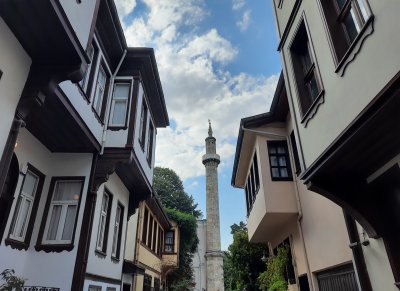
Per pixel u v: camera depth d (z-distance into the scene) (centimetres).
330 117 438
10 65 434
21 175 655
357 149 381
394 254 412
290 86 606
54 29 438
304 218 764
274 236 1091
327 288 652
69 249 702
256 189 980
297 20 575
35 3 403
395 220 417
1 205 604
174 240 2581
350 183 453
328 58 446
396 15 311
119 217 1058
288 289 919
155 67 1004
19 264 655
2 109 416
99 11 787
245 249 1540
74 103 672
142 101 1013
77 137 742
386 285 423
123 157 830
